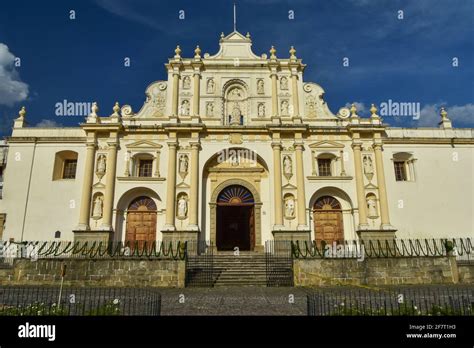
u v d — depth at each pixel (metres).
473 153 29.23
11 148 28.25
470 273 20.25
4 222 26.61
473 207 27.95
